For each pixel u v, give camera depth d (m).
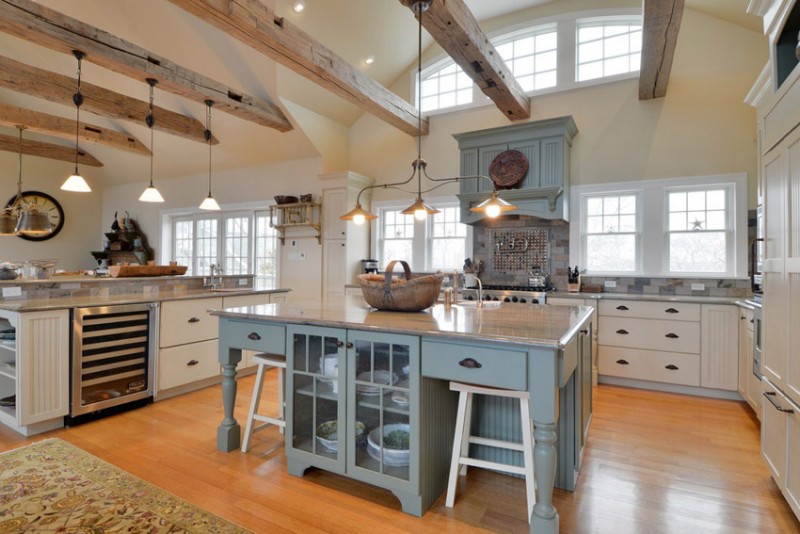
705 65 4.26
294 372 2.29
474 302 3.05
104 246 8.06
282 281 6.24
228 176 6.88
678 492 2.14
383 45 5.28
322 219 5.88
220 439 2.59
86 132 6.00
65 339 2.90
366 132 6.15
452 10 3.00
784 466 1.93
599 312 4.15
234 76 5.25
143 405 3.38
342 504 2.03
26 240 7.55
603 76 4.71
